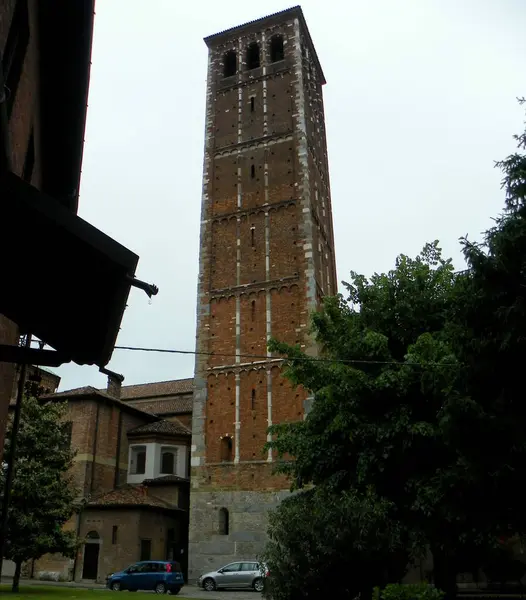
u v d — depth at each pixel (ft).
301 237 133.49
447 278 72.18
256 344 126.11
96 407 142.61
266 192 142.31
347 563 46.09
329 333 77.92
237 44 168.14
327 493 58.34
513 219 40.52
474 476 44.06
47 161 43.24
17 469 88.58
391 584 42.93
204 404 124.16
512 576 69.92
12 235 19.94
